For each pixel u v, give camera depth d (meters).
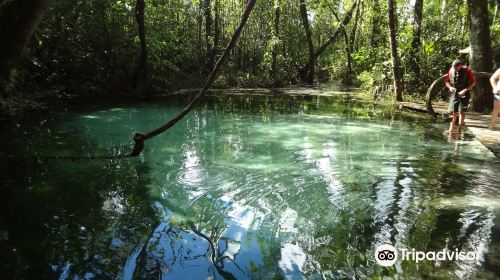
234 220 4.49
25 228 4.22
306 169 6.42
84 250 3.78
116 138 8.59
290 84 25.34
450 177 6.01
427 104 11.81
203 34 26.03
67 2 14.84
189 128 9.95
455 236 4.07
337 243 3.95
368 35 23.86
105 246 3.86
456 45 16.23
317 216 4.60
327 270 3.47
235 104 14.84
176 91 18.83
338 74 28.56
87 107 12.98
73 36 15.99
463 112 9.05
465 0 16.62
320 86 24.17
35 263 3.54
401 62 16.03
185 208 4.81
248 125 10.44
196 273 3.41
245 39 25.72
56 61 15.21
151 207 4.82
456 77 8.97
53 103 13.44
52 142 8.11
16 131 9.05
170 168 6.42
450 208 4.80
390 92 16.28
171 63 18.38
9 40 4.57
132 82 16.97
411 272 3.42
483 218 4.50
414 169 6.43
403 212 4.69
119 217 4.53
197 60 24.00
